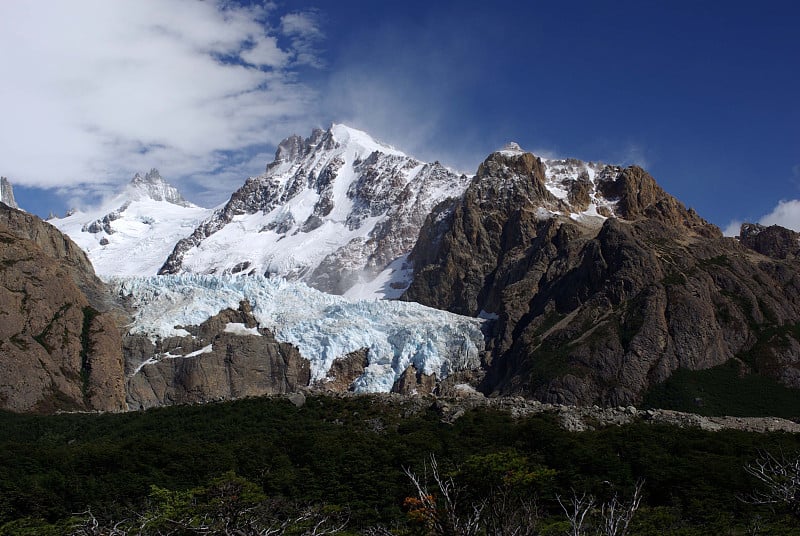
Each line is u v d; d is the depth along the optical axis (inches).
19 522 4402.1
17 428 6496.1
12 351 7829.7
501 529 2687.0
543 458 4906.5
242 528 2992.1
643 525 4084.6
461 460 4815.5
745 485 4515.3
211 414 6279.5
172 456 5265.8
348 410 6097.4
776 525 3703.3
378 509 4638.3
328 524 4143.7
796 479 3186.5
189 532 3449.8
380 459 5039.4
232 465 5128.0
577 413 5718.5
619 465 4778.5
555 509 4507.9
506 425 5482.3
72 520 4320.9
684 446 5027.1
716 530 4082.2
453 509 2743.6
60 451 5418.3
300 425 5866.1
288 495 4849.9
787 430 5487.2
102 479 5036.9
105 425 6427.2
